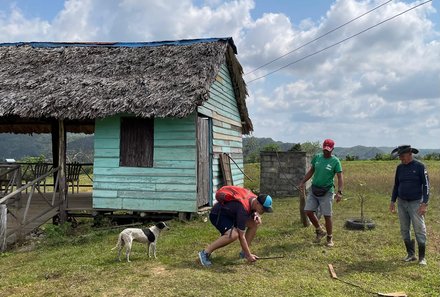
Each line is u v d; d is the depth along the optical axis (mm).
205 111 11477
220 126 13250
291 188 15664
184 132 10625
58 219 11422
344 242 8000
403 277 6062
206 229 9445
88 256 7391
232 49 13195
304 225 9586
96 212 11086
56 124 14680
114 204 10938
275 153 15906
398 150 6832
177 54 11797
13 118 11414
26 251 8656
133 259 6910
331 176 7688
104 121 11070
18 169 11016
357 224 9312
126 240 6730
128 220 11523
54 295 5262
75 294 5238
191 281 5598
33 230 10164
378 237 8406
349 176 21469
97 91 10320
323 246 7742
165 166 10703
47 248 8719
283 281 5703
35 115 9969
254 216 6516
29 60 12617
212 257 6953
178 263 6609
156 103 9586
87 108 9812
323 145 7730
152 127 10828
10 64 12531
